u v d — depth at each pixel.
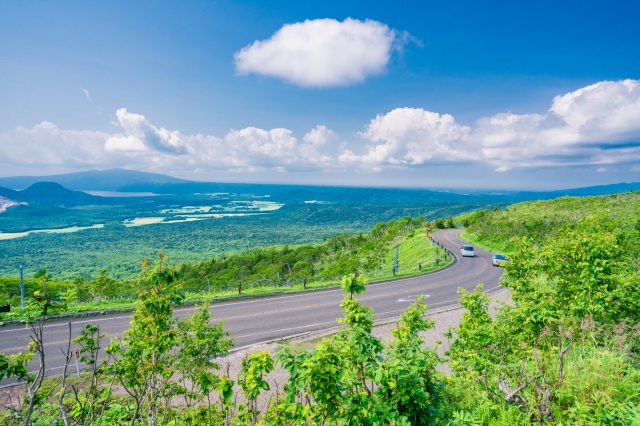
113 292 41.94
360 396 3.99
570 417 4.73
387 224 111.12
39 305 3.75
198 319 7.84
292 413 4.23
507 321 6.40
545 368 5.75
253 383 4.12
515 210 71.38
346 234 119.19
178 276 4.48
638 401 4.87
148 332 4.60
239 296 22.55
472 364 6.03
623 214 41.41
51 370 11.61
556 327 6.13
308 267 82.69
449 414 5.34
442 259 41.28
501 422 4.96
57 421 4.64
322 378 3.74
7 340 14.60
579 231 7.70
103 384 10.07
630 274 8.51
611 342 6.79
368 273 38.62
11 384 10.31
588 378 5.38
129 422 4.89
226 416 5.08
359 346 4.56
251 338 15.38
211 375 5.02
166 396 6.08
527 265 7.66
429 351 5.46
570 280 7.02
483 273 33.28
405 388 4.41
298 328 16.80
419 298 7.12
